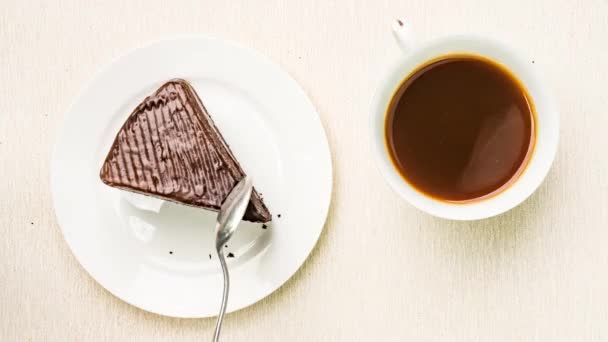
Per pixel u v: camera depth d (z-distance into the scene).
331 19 0.74
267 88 0.73
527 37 0.73
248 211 0.71
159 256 0.73
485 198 0.69
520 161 0.69
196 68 0.73
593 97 0.73
